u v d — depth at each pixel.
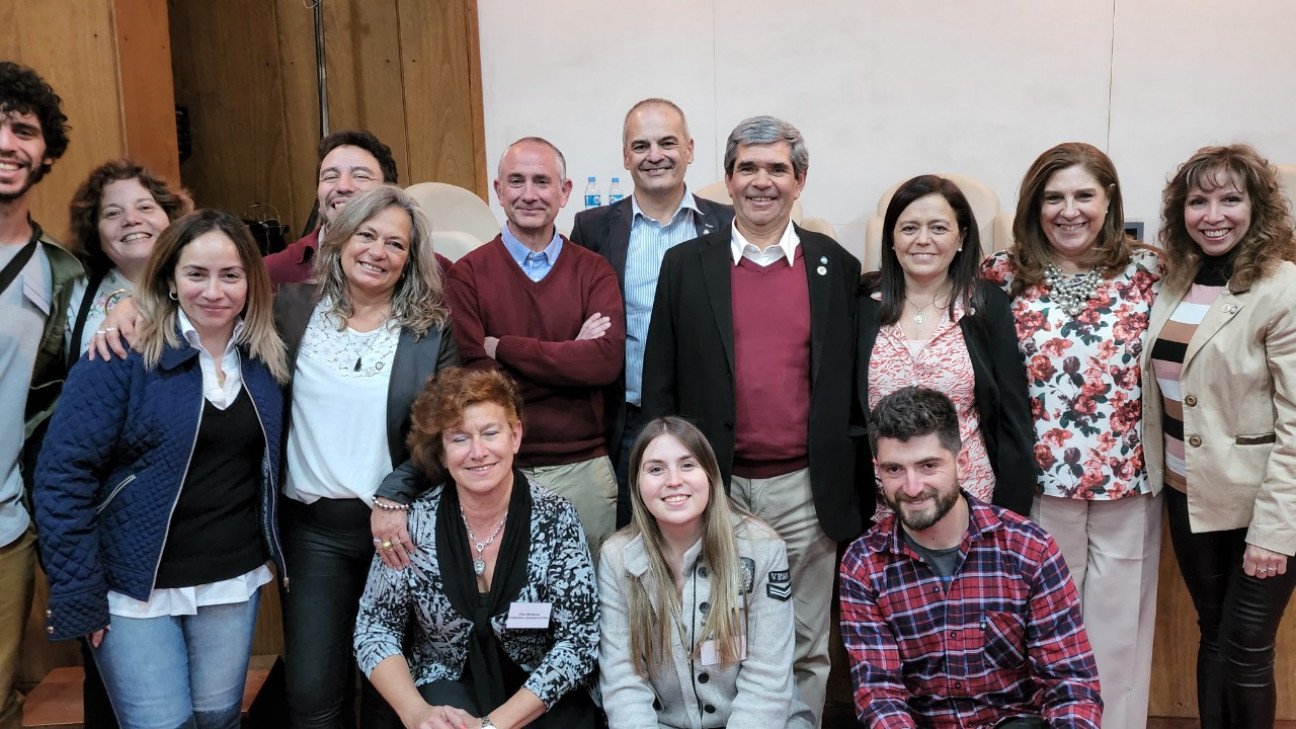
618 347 2.19
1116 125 3.99
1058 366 2.05
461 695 1.86
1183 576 2.14
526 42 4.23
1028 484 2.04
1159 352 2.02
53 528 1.66
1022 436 2.04
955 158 4.10
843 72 4.09
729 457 2.06
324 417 1.89
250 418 1.83
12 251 1.88
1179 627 2.43
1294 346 1.85
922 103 4.07
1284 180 3.04
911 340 2.10
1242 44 3.86
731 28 4.11
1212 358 1.94
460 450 1.78
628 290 2.50
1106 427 2.04
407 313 1.97
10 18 3.06
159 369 1.73
